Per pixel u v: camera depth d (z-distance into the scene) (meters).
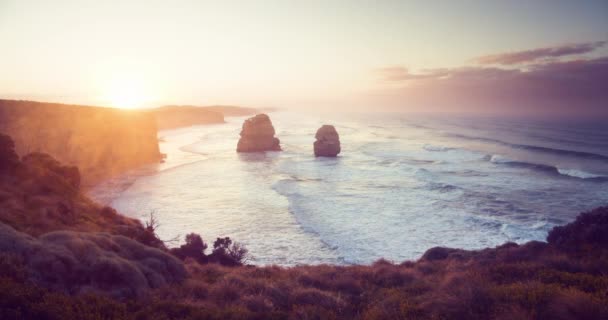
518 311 6.95
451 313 7.51
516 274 10.73
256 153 77.25
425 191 40.75
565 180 46.00
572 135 103.00
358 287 11.41
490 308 7.54
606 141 87.88
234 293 10.02
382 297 9.81
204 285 10.94
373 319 7.70
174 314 7.98
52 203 18.92
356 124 168.88
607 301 7.16
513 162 59.34
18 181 20.41
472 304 7.80
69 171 27.11
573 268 11.06
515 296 7.84
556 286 8.38
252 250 24.09
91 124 58.03
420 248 24.20
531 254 13.92
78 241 10.78
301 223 29.78
